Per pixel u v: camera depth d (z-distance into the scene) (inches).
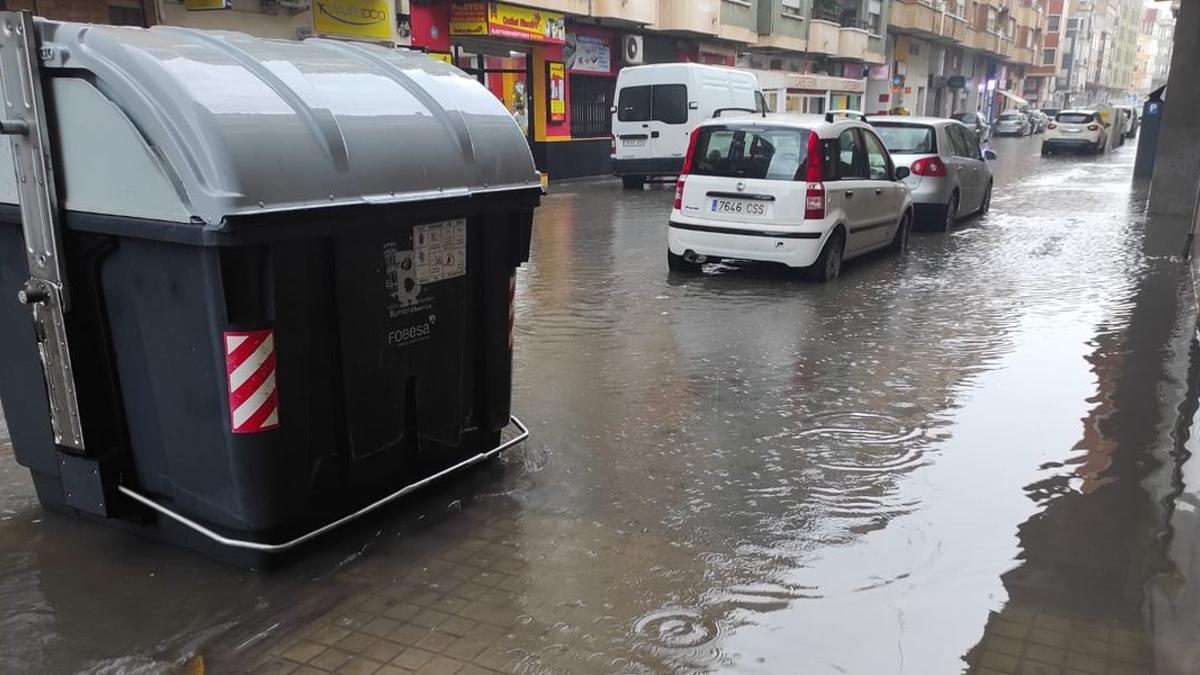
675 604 130.7
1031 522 156.7
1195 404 216.5
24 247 136.0
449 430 164.4
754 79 903.7
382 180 138.3
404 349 151.4
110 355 137.5
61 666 116.1
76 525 153.8
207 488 135.6
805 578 138.1
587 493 168.1
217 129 119.9
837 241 377.1
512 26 774.5
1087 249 453.4
